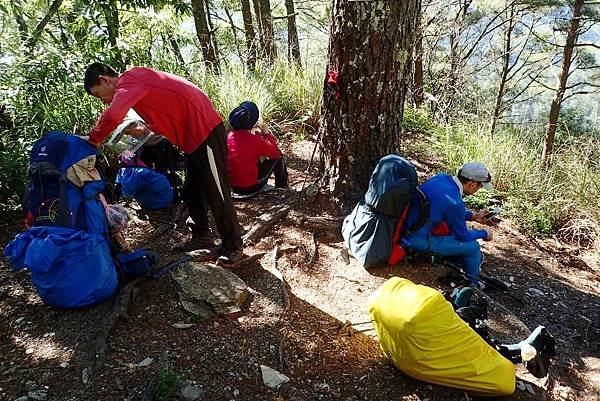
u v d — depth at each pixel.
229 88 6.72
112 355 2.77
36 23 6.31
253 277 3.59
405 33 4.01
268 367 2.79
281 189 4.89
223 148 3.37
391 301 2.74
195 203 3.74
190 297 3.18
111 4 6.00
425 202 3.75
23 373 2.67
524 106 12.93
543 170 6.24
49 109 4.89
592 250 5.05
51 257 2.89
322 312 3.33
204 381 2.65
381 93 4.10
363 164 4.30
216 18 14.54
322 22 12.44
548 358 2.89
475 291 3.73
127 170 4.44
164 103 3.17
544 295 4.06
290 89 7.42
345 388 2.73
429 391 2.72
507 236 5.03
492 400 2.73
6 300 3.27
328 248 4.06
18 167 4.41
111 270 3.17
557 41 10.64
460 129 6.95
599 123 9.33
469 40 11.88
